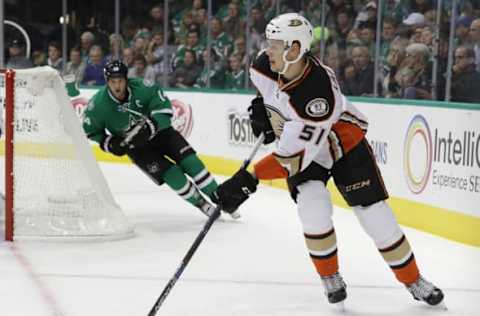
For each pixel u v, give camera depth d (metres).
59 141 9.06
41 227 9.01
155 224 10.27
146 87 9.77
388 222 6.31
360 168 6.23
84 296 6.78
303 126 5.83
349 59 12.71
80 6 18.88
